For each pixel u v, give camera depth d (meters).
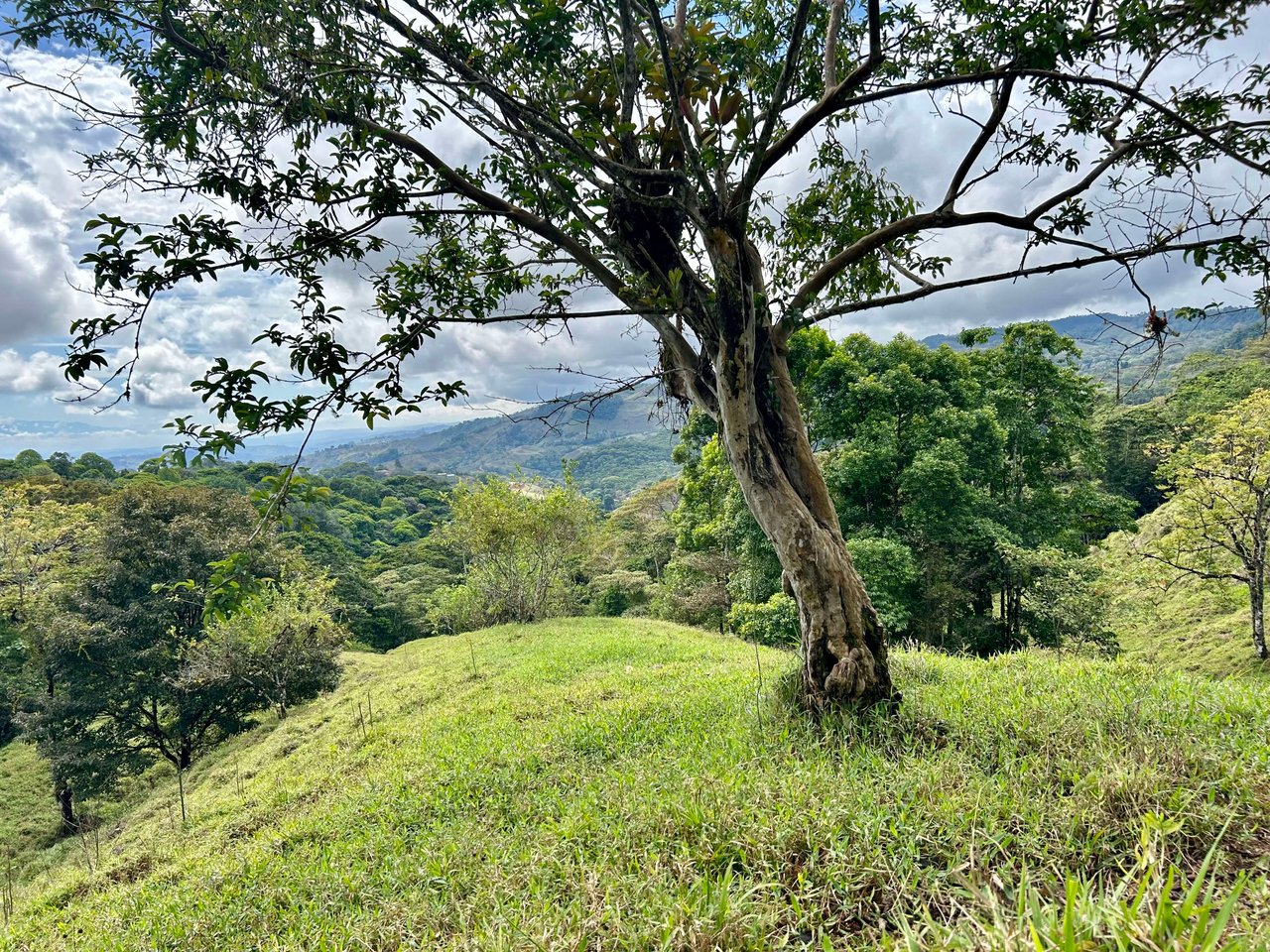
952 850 2.69
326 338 3.40
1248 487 16.97
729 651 13.45
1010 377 20.95
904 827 2.87
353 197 4.01
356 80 3.91
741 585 20.25
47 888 8.18
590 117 4.11
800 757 4.21
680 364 5.29
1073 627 16.03
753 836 3.00
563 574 30.14
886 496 18.69
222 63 3.88
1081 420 20.36
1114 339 3.73
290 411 3.33
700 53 3.80
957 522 17.20
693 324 4.77
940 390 18.23
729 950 2.21
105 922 5.33
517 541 26.62
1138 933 1.42
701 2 5.04
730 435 4.93
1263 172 2.92
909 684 5.89
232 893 4.88
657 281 4.78
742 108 4.38
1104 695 4.56
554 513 26.27
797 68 5.01
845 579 4.84
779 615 16.12
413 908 3.46
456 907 3.21
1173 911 1.43
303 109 3.64
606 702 8.68
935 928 1.83
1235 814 2.68
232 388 3.15
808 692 4.95
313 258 3.98
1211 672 16.95
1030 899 1.57
